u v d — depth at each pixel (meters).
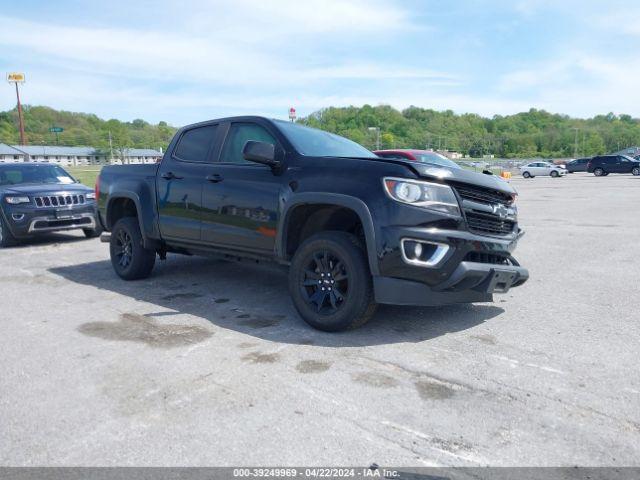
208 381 3.14
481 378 3.16
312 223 4.45
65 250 8.52
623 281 5.71
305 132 4.88
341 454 2.36
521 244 8.36
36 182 9.75
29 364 3.44
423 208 3.69
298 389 3.03
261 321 4.36
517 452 2.37
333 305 4.00
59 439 2.51
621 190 23.50
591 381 3.11
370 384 3.09
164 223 5.42
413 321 4.32
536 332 4.03
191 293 5.37
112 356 3.57
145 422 2.66
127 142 121.88
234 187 4.70
